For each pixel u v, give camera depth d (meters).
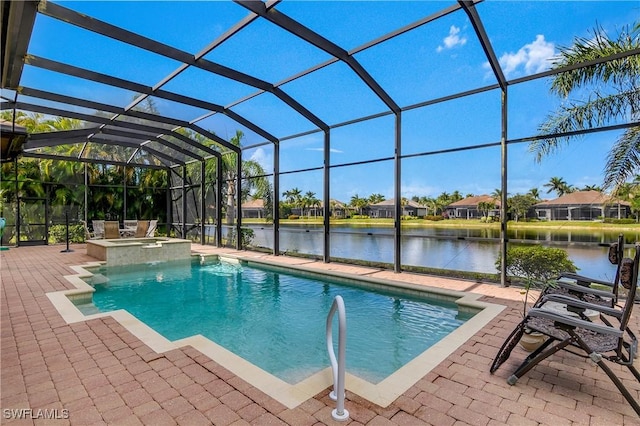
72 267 7.89
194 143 10.88
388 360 3.54
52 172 12.76
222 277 7.93
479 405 2.29
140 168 14.53
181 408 2.25
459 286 5.84
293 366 3.47
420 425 2.07
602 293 3.03
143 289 6.85
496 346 3.27
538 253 5.73
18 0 3.19
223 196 12.12
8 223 12.05
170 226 15.18
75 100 7.21
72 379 2.64
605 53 4.94
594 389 2.50
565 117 5.36
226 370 2.78
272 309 5.46
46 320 4.05
